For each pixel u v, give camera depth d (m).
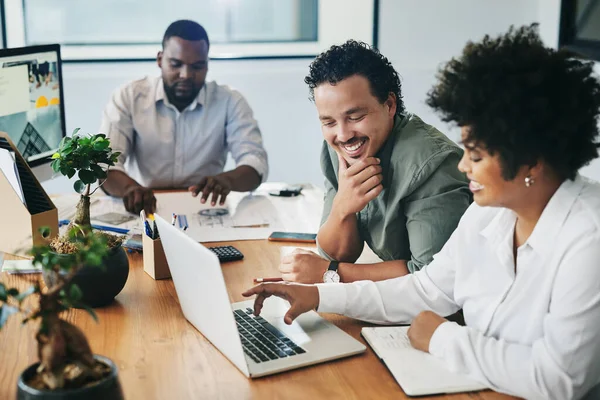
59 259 1.11
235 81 4.03
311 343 1.45
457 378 1.31
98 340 1.48
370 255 2.06
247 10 3.98
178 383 1.31
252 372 1.33
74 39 3.88
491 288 1.44
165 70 2.97
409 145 1.79
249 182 2.73
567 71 1.25
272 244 2.12
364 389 1.29
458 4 4.06
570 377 1.24
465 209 1.76
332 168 2.07
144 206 2.40
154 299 1.71
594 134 1.28
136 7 3.89
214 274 1.30
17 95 2.37
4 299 1.06
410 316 1.58
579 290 1.24
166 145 3.05
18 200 1.91
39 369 1.10
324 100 1.79
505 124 1.22
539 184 1.31
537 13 4.11
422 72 4.11
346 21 4.05
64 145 1.73
